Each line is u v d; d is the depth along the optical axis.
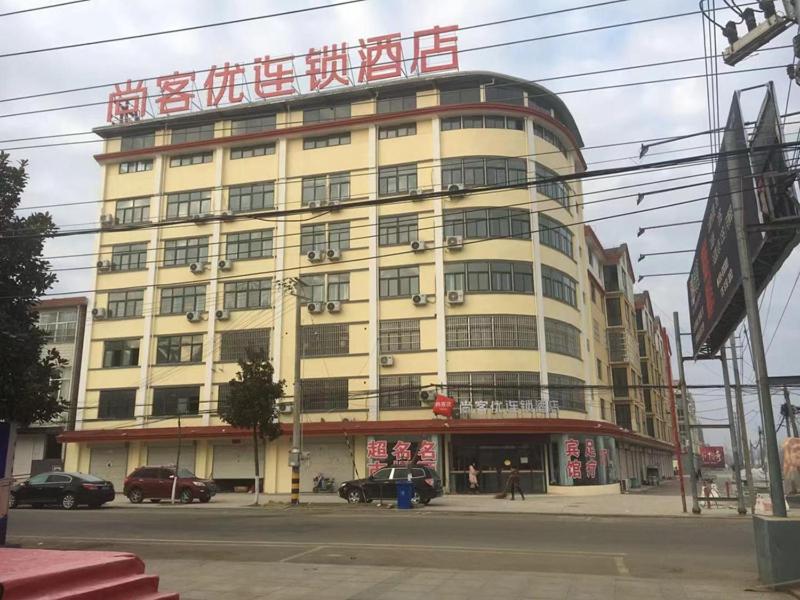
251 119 38.19
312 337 34.28
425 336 32.84
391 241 34.28
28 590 4.86
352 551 12.59
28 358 12.13
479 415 31.44
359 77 36.44
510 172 33.94
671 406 23.16
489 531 15.48
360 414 32.94
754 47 9.93
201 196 37.88
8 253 11.95
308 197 36.12
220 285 36.34
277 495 31.41
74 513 21.75
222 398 35.09
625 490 37.91
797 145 9.88
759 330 10.29
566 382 33.69
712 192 17.58
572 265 36.47
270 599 8.41
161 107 38.81
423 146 34.88
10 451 12.27
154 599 5.91
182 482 26.86
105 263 38.00
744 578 9.80
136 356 36.84
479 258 32.97
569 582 9.35
